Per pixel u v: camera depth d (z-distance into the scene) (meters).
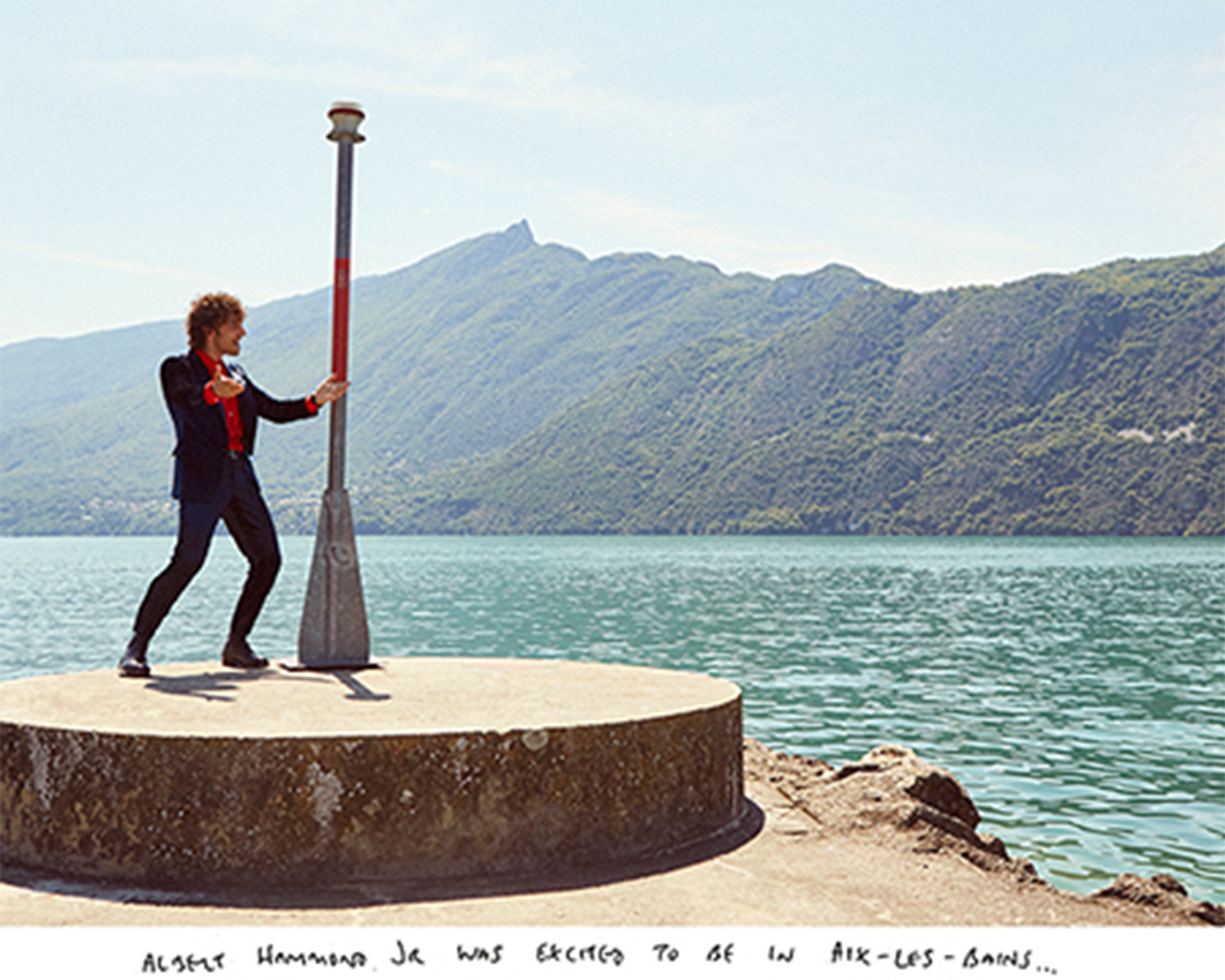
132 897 4.05
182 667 6.30
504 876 4.27
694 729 4.85
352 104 6.39
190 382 5.69
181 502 5.77
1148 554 113.81
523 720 4.53
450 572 77.69
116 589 60.47
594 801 4.45
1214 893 7.64
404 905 4.00
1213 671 21.59
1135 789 11.04
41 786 4.30
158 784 4.13
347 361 6.38
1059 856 8.63
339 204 6.37
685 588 55.62
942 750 13.21
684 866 4.55
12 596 53.75
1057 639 29.08
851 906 4.20
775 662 23.25
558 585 59.12
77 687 5.44
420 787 4.17
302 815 4.10
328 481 6.38
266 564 6.15
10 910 3.92
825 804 5.62
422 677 5.98
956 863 4.87
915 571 76.00
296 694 5.25
